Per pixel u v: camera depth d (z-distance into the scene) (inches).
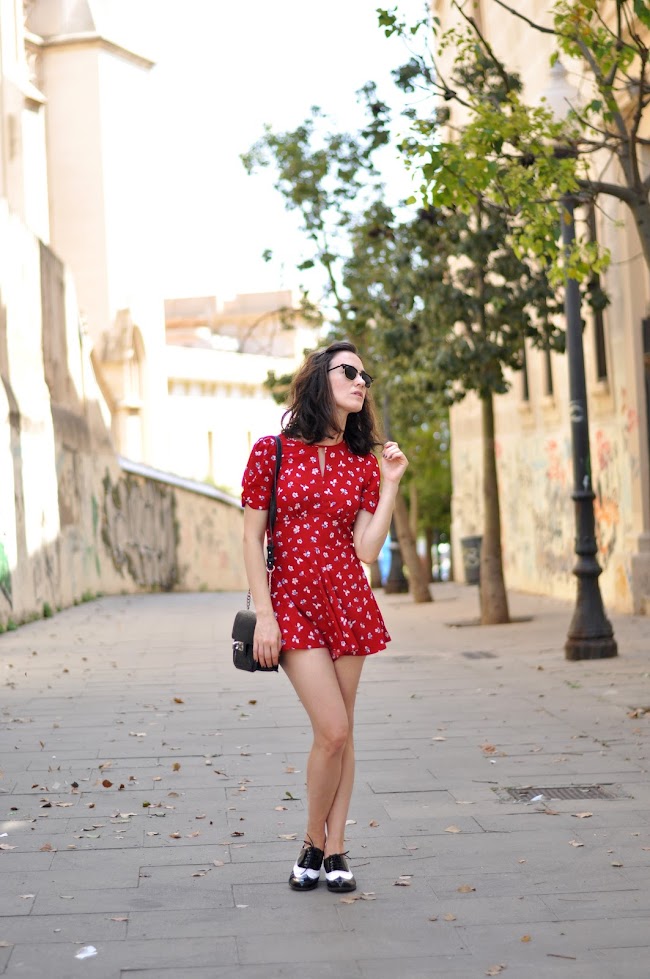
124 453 1946.4
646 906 177.9
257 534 184.4
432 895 184.7
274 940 166.1
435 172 366.6
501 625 678.5
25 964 157.6
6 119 1595.7
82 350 1042.1
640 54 364.8
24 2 1953.7
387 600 1067.3
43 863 204.2
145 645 595.2
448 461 1556.3
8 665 500.1
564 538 872.3
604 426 729.6
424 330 679.1
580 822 227.6
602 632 474.3
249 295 3014.3
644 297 669.3
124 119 1985.7
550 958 157.9
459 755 291.7
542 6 802.8
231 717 354.0
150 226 2020.2
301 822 230.1
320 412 181.9
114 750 303.4
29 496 771.4
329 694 181.3
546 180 364.5
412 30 390.3
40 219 1640.0
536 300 660.1
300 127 820.0
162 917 175.9
